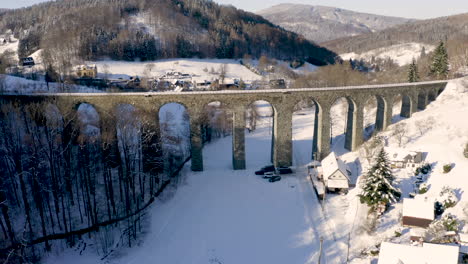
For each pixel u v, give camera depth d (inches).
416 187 2364.7
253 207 2490.2
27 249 1948.8
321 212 2389.3
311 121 4835.1
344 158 3223.4
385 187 2193.7
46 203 2319.1
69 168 2308.1
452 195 2064.5
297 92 2896.2
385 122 3410.4
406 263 1523.1
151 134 2568.9
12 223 2108.8
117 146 2691.9
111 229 2193.7
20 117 2504.9
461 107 3420.3
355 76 6432.1
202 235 2176.4
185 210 2456.9
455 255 1481.3
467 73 4992.6
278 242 2089.1
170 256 1991.9
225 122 4414.4
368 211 2240.4
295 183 2829.7
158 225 2278.5
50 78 4539.9
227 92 2812.5
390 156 2664.9
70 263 1936.5
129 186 2591.0
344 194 2608.3
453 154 2495.1
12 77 3993.6
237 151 3034.0
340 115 5022.1
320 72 6697.8
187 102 2792.8
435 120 3245.6
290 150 3021.7
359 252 1913.1
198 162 3024.1
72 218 2229.3
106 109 2659.9
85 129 2682.1
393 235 1963.6
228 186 2792.8
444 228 1844.2
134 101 2664.9
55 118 2404.0
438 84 3811.5
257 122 4847.4
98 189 2539.4
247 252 2006.6
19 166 2023.9
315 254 1950.1
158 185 2704.2
